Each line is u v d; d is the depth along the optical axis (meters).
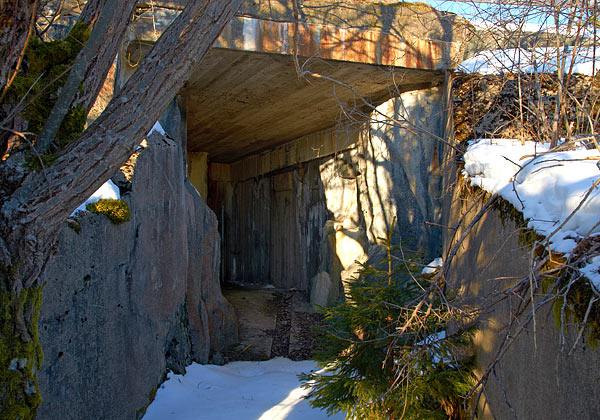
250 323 9.77
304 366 7.48
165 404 5.47
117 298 4.55
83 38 2.85
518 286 2.85
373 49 7.12
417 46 7.27
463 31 7.36
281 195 13.68
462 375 4.11
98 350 4.10
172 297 6.32
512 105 5.62
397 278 4.57
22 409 2.32
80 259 3.83
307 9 6.86
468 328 4.27
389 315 4.33
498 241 3.82
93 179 2.36
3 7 2.26
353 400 4.34
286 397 5.86
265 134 11.95
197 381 6.36
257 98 8.77
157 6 6.41
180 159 6.91
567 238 2.67
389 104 8.33
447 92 7.13
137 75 2.42
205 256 8.14
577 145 4.12
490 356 3.79
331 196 11.07
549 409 2.61
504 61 6.23
